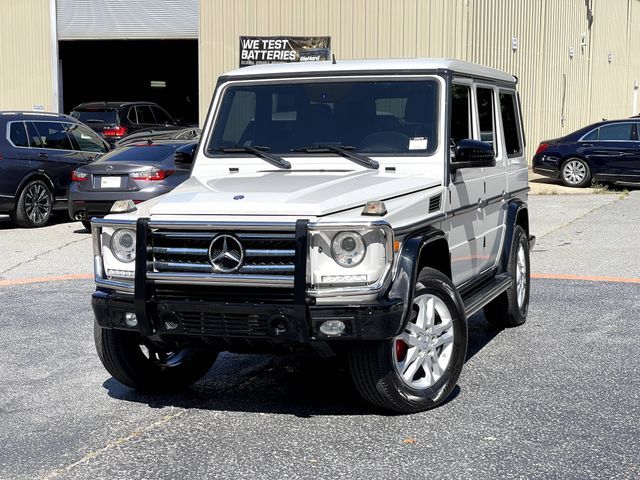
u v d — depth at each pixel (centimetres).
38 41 2558
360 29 2245
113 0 2475
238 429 569
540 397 625
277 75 682
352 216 544
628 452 521
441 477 486
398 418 584
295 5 2292
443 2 2164
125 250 575
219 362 743
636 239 1364
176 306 552
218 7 2356
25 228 1562
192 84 3606
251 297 543
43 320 877
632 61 3903
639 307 914
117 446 540
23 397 641
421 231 587
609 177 2088
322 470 498
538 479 483
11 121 1548
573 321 858
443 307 605
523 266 847
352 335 533
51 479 491
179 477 491
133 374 627
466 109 701
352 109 662
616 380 664
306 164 651
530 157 2519
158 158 1395
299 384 672
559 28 2736
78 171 1402
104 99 3478
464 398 625
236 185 607
